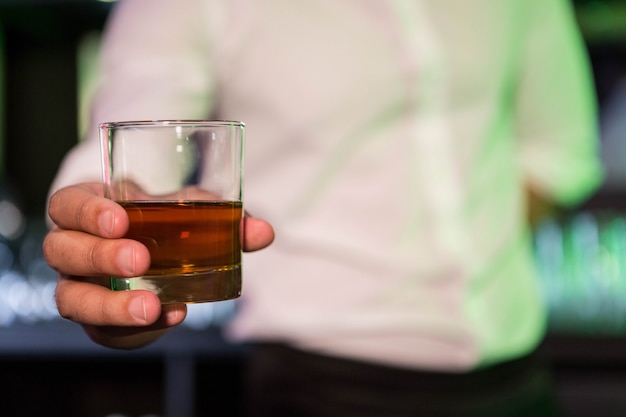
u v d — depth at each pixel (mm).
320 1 1011
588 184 1231
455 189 1026
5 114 2494
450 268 1017
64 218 723
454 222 1023
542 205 1235
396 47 1008
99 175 850
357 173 1022
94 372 2197
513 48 1091
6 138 2500
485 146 1051
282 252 1034
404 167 1020
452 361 1025
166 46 1003
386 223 1021
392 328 1016
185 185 720
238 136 744
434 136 1021
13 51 2490
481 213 1048
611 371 1868
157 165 716
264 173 1043
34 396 2191
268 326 1031
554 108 1185
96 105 991
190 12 1003
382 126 1020
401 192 1020
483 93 1046
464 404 1029
